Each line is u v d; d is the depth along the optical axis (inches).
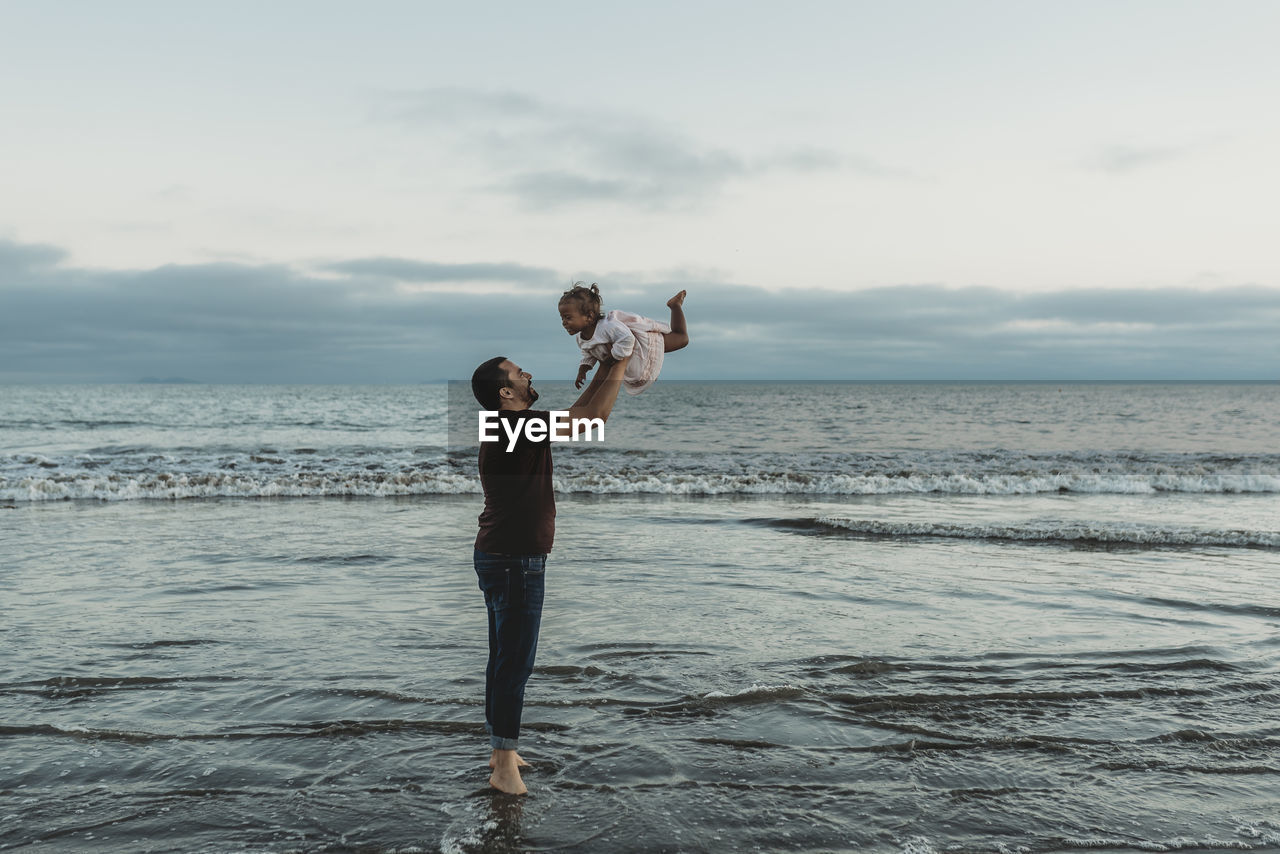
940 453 882.1
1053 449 978.7
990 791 120.0
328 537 345.4
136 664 175.0
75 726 141.3
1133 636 203.6
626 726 144.4
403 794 117.3
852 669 176.7
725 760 130.3
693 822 109.7
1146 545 338.6
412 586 252.5
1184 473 678.5
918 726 145.5
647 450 895.7
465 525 382.3
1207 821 111.5
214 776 122.6
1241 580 269.9
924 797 117.9
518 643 119.0
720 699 156.9
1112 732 143.5
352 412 1812.3
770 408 2134.6
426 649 186.7
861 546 331.9
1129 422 1578.5
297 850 101.5
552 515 122.3
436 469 669.3
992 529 359.6
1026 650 191.3
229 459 728.3
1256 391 5221.5
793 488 557.3
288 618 213.5
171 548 316.5
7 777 121.9
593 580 264.8
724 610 226.7
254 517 408.8
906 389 5753.0
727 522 398.3
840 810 113.7
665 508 460.8
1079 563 298.5
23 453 773.3
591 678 169.6
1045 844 104.8
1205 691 164.7
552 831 106.8
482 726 143.0
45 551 308.8
